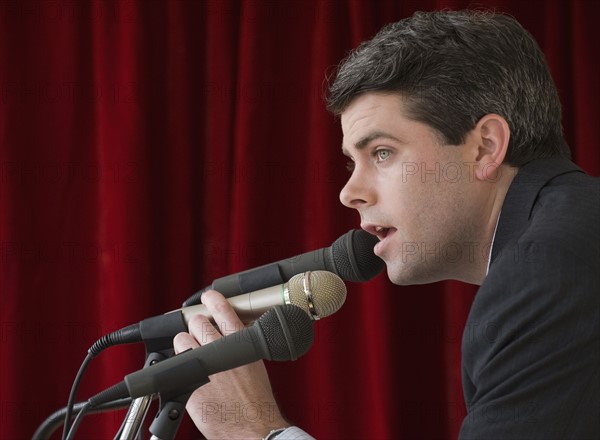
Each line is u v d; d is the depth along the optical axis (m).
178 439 6.75
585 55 6.36
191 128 6.77
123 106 6.59
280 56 6.62
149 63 6.64
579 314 2.45
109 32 6.63
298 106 6.64
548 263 2.52
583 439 2.43
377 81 3.03
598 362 2.44
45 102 6.74
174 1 6.73
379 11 6.65
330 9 6.50
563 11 6.50
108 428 6.64
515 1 6.48
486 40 3.11
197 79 6.84
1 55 6.67
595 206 2.71
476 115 3.02
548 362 2.44
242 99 6.57
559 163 3.04
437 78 3.01
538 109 3.13
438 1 6.46
